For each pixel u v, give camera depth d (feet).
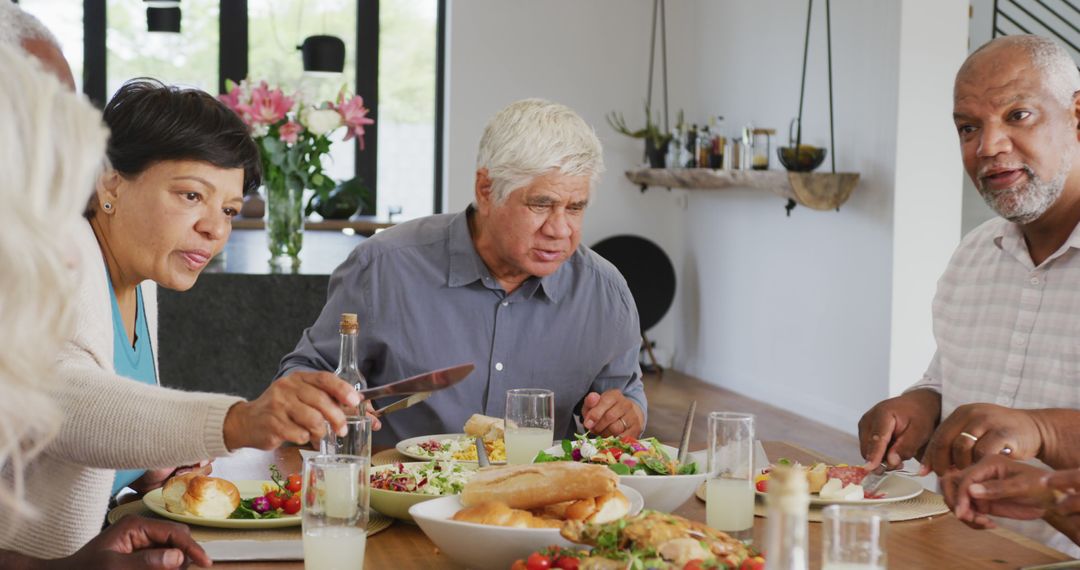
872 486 5.78
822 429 18.72
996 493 4.56
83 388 4.38
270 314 11.78
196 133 5.33
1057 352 6.73
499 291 7.29
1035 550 4.91
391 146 25.16
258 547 4.76
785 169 19.54
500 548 4.20
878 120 17.66
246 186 5.79
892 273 17.40
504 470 4.58
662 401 20.95
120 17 24.11
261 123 12.96
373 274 7.37
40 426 2.62
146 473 5.94
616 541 3.79
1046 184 6.62
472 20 23.38
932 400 6.90
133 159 5.34
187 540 4.27
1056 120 6.61
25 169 2.44
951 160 17.38
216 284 11.63
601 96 24.07
